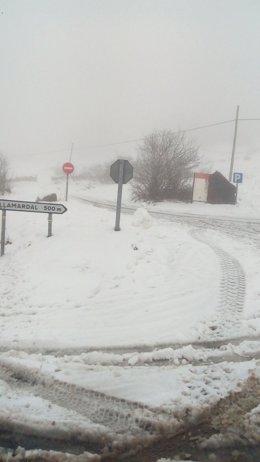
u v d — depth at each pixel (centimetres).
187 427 329
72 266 843
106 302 656
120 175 1098
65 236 1098
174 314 597
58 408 354
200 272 816
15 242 1168
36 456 294
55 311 620
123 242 1016
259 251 1036
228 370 429
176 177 2623
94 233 1122
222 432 323
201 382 402
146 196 2658
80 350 482
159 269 833
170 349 477
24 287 745
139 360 455
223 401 365
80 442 312
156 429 325
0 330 543
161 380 406
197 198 2612
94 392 382
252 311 606
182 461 292
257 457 297
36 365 436
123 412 347
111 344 496
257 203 2592
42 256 930
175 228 1408
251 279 770
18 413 344
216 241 1181
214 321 570
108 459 294
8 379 409
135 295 687
